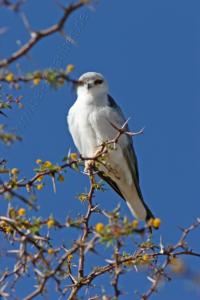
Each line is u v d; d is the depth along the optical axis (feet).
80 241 25.86
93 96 51.11
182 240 27.78
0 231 29.01
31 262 26.16
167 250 27.68
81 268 29.91
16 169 27.76
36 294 25.63
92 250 24.39
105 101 51.31
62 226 26.18
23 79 23.91
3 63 23.20
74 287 29.04
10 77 23.81
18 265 26.02
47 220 26.17
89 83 51.01
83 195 33.12
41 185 28.71
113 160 50.29
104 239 23.29
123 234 23.29
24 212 26.50
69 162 29.27
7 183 27.63
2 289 25.41
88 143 51.44
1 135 24.04
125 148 50.93
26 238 26.09
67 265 30.12
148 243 28.14
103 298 26.53
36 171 28.76
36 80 23.91
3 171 27.58
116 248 25.07
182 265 27.17
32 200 25.13
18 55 23.24
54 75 23.57
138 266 28.27
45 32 22.76
